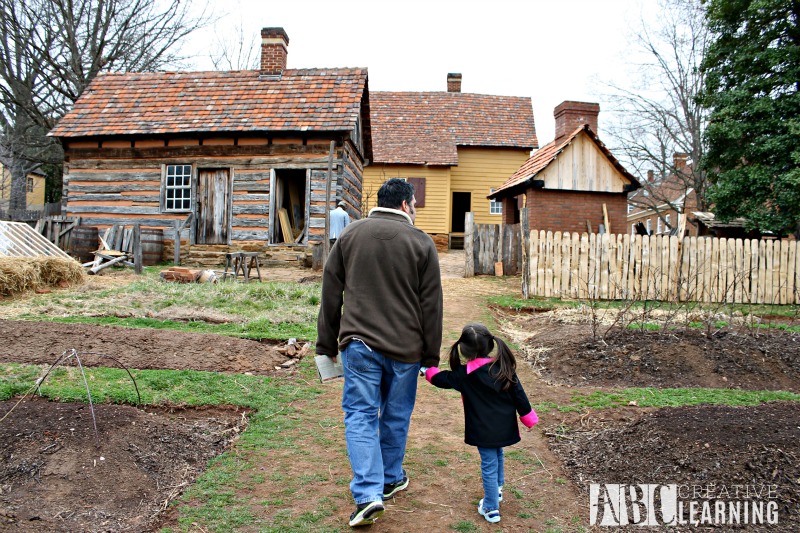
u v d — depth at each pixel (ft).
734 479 11.46
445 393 19.08
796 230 59.57
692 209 107.55
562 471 13.32
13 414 13.12
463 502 11.79
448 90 96.68
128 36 86.69
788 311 36.14
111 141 53.36
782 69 56.34
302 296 32.86
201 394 16.74
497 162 86.38
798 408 13.98
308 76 56.75
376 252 10.93
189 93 56.18
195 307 29.32
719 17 59.52
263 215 51.75
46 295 31.73
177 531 10.24
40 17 79.20
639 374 20.40
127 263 45.68
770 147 54.08
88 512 10.44
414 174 81.30
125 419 13.34
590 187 53.47
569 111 57.52
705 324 28.12
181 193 53.47
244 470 12.74
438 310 11.35
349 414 10.86
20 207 91.76
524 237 38.06
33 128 94.17
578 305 35.40
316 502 11.49
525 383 19.84
